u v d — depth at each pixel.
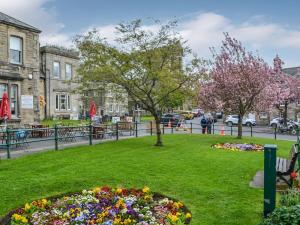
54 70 41.97
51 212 7.21
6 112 19.69
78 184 9.66
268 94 25.94
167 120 44.16
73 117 41.56
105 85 18.84
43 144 18.89
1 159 13.40
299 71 54.84
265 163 6.83
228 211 7.41
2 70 25.52
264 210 6.82
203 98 26.23
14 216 6.75
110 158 13.93
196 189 9.15
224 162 13.32
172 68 18.91
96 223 6.54
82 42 18.47
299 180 9.61
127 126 28.72
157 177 10.52
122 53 17.89
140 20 22.44
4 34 25.83
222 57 25.44
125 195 8.37
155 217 6.94
